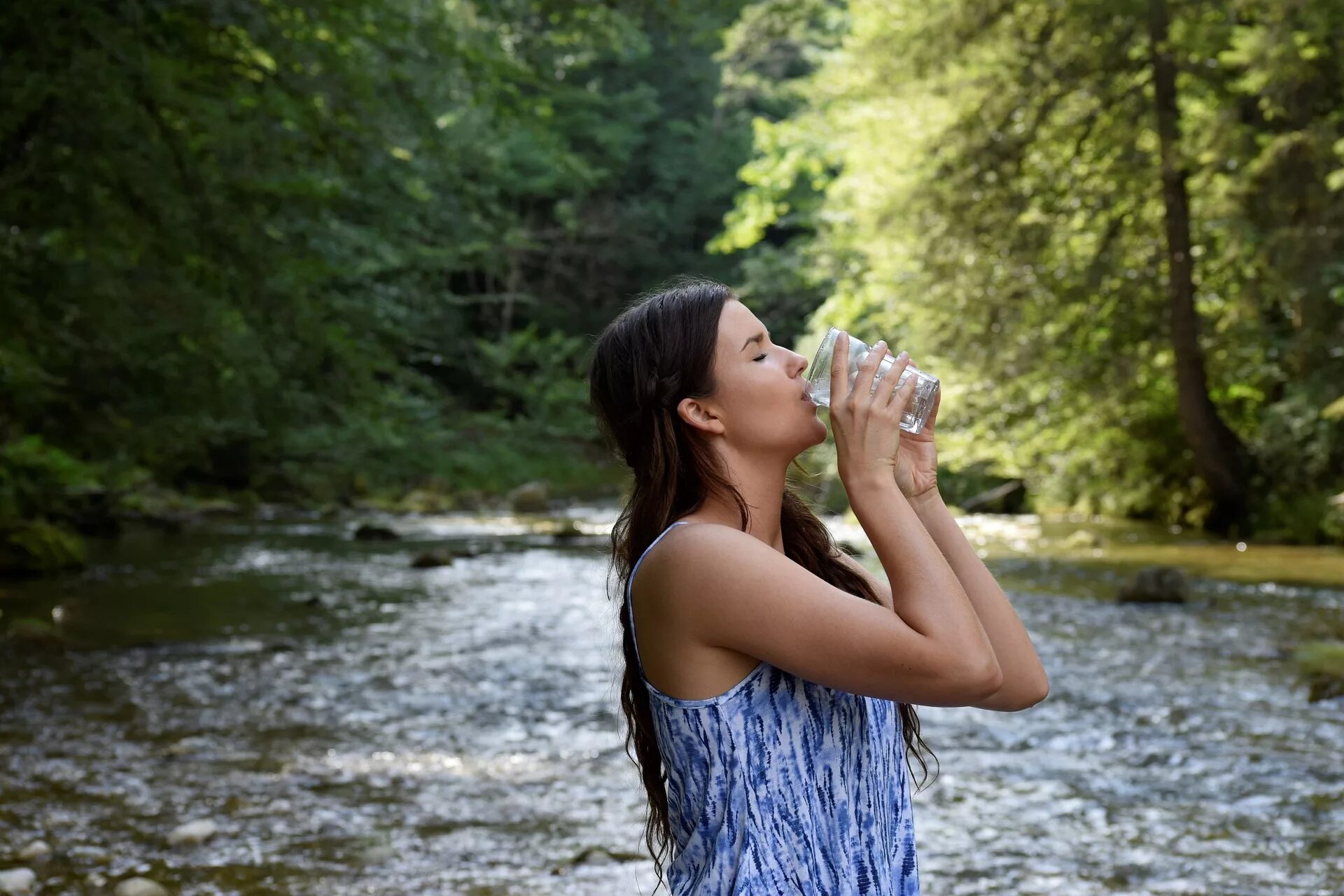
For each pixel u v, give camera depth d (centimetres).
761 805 153
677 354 164
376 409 1316
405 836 481
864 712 160
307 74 1119
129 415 1905
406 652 896
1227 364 1809
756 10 3397
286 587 1231
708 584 152
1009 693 171
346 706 721
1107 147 1755
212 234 1099
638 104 3825
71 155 1044
